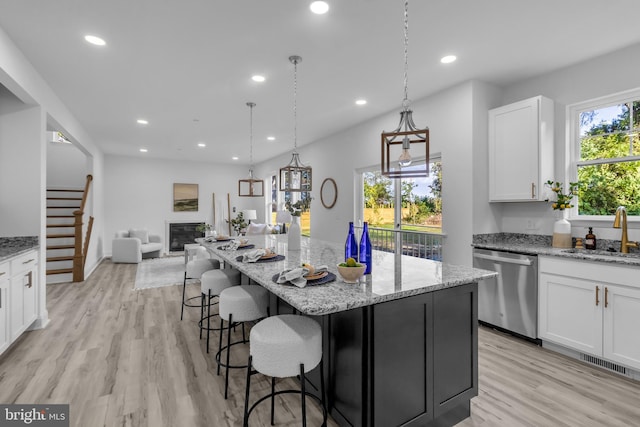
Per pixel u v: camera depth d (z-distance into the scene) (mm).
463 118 3447
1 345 2480
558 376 2316
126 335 3059
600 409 1935
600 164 2947
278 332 1618
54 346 2803
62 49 2748
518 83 3461
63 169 7621
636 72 2676
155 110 4422
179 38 2580
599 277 2400
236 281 2865
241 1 2113
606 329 2367
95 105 4207
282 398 2070
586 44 2676
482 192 3439
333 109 4359
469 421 1839
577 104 3023
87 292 4574
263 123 5070
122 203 8125
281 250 2900
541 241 3283
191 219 8914
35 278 3139
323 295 1474
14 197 3197
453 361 1815
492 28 2434
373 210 4941
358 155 5082
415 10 2201
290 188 3461
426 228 4062
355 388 1618
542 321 2766
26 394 2078
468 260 3395
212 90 3688
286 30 2465
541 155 3037
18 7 2164
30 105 3254
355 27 2424
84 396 2059
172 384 2207
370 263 1908
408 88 3619
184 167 8867
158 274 5762
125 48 2736
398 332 1591
